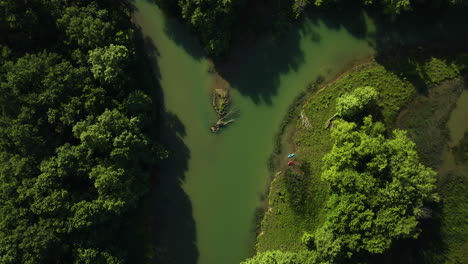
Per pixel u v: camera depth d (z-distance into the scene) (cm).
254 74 6266
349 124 5528
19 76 5197
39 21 5525
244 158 6222
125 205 5447
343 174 5312
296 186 6044
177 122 6297
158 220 6219
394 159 5241
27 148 5250
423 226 5828
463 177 5878
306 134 6088
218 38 5944
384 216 5144
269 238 6062
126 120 5469
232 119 6250
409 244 5809
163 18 6394
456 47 6019
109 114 5341
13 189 5159
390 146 5331
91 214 5247
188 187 6238
